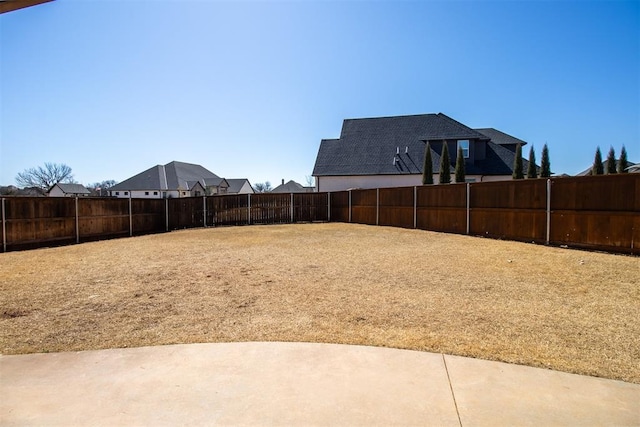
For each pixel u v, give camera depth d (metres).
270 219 20.80
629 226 8.26
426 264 7.96
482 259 8.37
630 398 2.81
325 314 4.81
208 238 13.59
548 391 2.92
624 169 26.48
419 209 15.09
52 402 2.79
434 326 4.36
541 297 5.48
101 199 13.67
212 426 2.50
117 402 2.79
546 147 25.03
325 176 26.58
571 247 9.37
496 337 4.02
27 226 11.13
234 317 4.73
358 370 3.26
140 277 7.00
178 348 3.76
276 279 6.74
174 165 54.72
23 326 4.46
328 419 2.57
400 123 28.34
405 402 2.77
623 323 4.42
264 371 3.25
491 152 26.48
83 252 10.31
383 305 5.17
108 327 4.42
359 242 11.70
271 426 2.50
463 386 2.99
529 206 10.48
